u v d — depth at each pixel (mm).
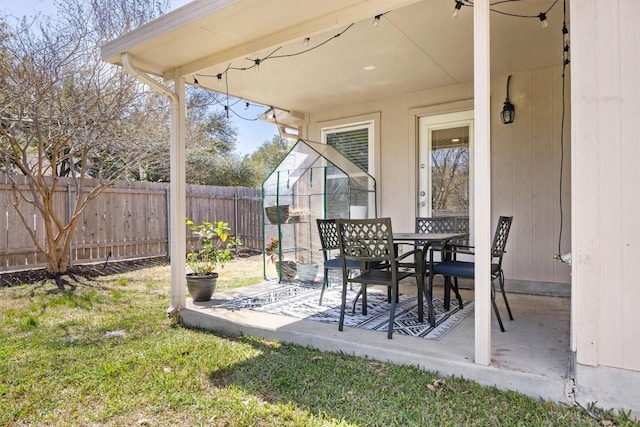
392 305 2883
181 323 3678
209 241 4535
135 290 5059
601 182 1904
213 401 2137
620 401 1896
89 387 2328
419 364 2477
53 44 5340
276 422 1924
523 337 2775
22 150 5508
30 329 3480
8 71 5070
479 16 2232
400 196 5312
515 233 4500
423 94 5129
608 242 1901
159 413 2037
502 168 4566
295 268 5309
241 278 5746
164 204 7789
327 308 3781
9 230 5750
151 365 2631
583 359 1971
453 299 4133
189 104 8234
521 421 1872
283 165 5457
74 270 6160
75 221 6004
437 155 5121
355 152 5828
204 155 12180
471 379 2291
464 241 4867
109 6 5977
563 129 4238
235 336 3271
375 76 4590
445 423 1878
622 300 1883
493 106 4605
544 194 4348
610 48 1876
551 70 4301
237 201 9055
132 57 3502
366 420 1922
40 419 2008
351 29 3365
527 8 3082
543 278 4355
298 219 5309
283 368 2539
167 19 3049
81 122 5688
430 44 3707
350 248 3059
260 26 2992
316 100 5582
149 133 6840
